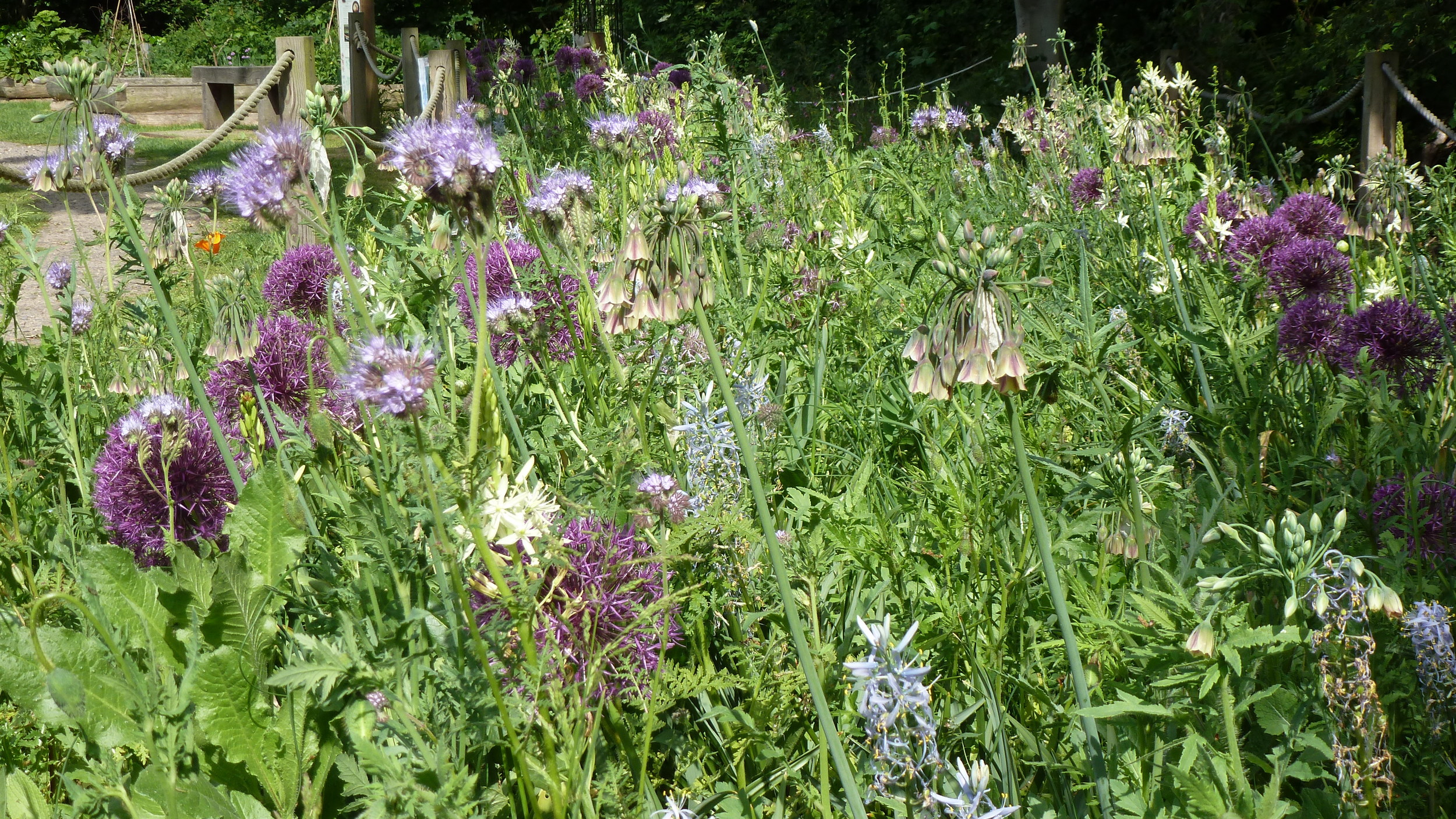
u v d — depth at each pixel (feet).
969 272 5.77
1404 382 9.78
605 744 6.02
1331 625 5.17
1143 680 6.15
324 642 5.45
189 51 97.71
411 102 33.50
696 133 17.63
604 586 6.05
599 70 28.50
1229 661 5.12
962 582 7.56
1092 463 9.86
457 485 4.95
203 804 5.82
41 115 7.11
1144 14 45.60
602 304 7.97
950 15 55.83
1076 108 20.65
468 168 5.41
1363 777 5.21
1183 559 7.42
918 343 6.01
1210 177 15.81
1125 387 11.68
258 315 10.62
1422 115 25.13
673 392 9.09
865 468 8.21
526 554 5.57
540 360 9.27
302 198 5.95
